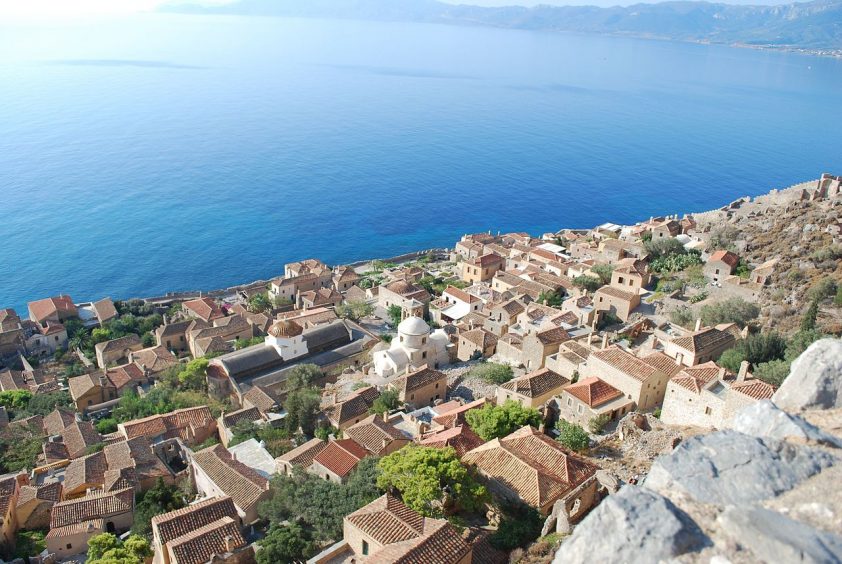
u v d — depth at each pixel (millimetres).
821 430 22469
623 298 103875
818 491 19344
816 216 124812
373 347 112938
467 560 40250
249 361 106125
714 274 115812
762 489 19703
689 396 60312
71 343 137625
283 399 97625
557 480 50000
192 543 49750
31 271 192125
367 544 43500
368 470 55250
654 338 85062
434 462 49250
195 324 134875
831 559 16484
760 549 17469
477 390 86375
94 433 87250
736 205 160125
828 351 26875
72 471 73812
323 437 74500
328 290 154000
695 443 21672
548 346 88188
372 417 71000
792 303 92562
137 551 54250
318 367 104500
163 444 79750
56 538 60156
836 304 88875
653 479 21234
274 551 48344
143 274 196125
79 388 108750
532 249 157750
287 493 55531
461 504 47750
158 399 99625
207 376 104438
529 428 58031
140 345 132125
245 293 168875
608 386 67938
